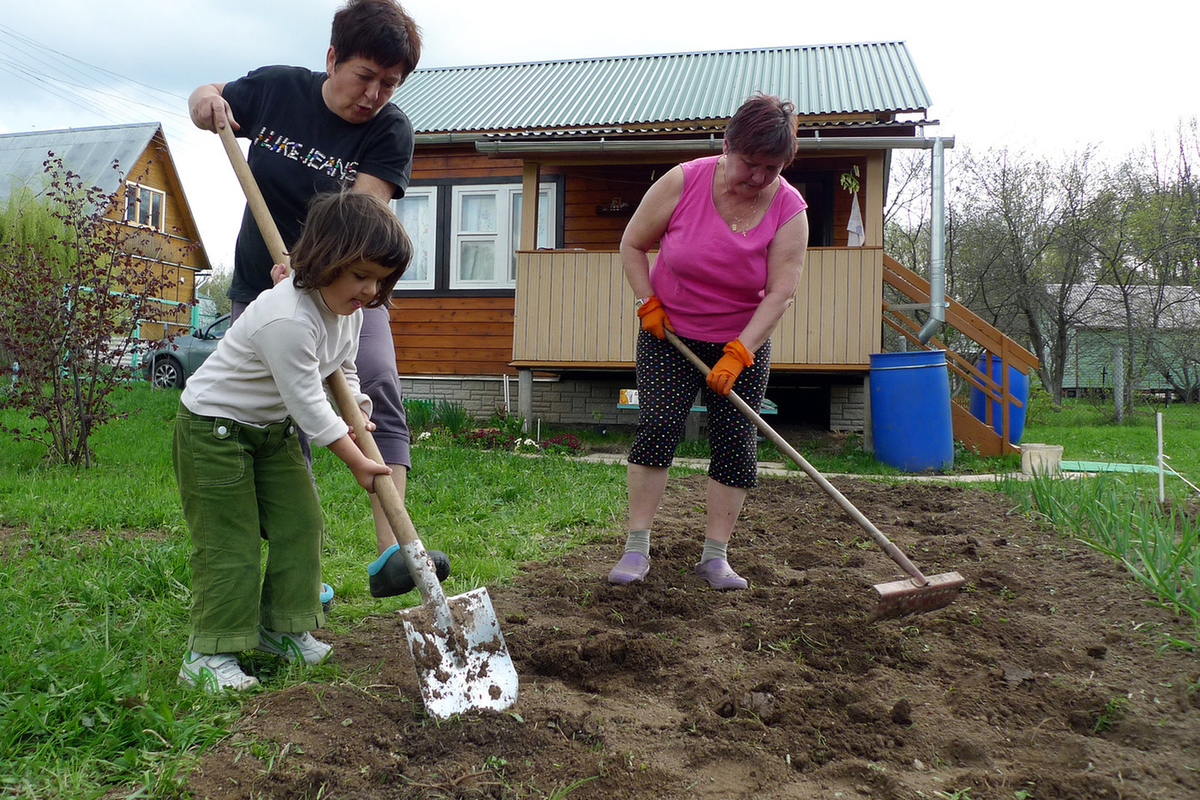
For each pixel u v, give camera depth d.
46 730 1.95
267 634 2.53
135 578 3.19
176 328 6.66
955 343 21.78
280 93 2.89
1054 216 22.84
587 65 14.41
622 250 3.59
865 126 9.62
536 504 5.25
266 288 3.02
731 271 3.37
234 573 2.32
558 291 9.69
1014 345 9.27
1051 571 3.77
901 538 4.60
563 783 1.88
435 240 11.65
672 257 3.42
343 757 1.92
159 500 4.71
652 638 2.72
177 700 2.15
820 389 11.59
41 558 3.46
